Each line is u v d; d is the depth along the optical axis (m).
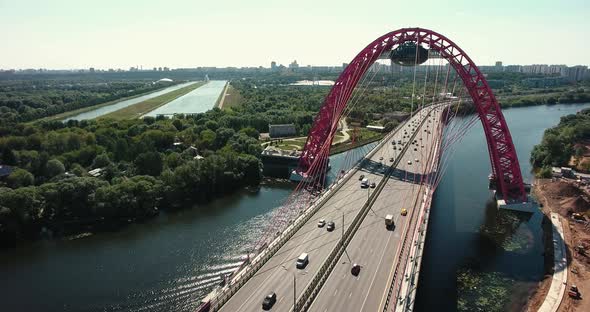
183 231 112.25
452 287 84.62
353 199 105.44
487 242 103.56
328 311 59.09
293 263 73.31
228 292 63.75
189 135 198.38
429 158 130.38
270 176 164.38
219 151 176.00
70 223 117.19
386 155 151.25
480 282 86.56
